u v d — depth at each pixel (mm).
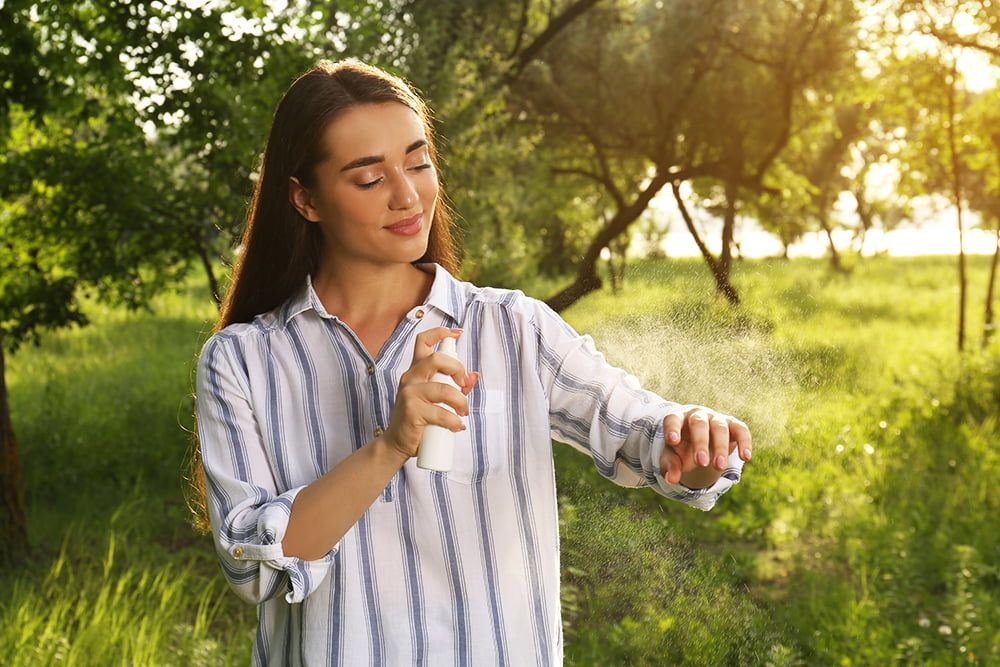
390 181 1583
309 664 1575
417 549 1598
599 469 1696
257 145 7496
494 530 1622
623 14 16438
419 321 1663
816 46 15203
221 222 8641
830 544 6156
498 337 1683
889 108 14828
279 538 1441
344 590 1577
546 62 16375
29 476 7875
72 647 4176
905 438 8664
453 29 11031
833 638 4699
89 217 8789
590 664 3238
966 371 10750
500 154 10727
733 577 3025
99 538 6348
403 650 1571
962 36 12594
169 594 4844
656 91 16422
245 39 7293
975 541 6102
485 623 1594
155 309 18438
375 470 1432
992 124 14047
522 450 1661
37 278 8789
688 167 14969
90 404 10617
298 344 1657
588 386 1692
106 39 7340
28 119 7828
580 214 19266
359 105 1582
